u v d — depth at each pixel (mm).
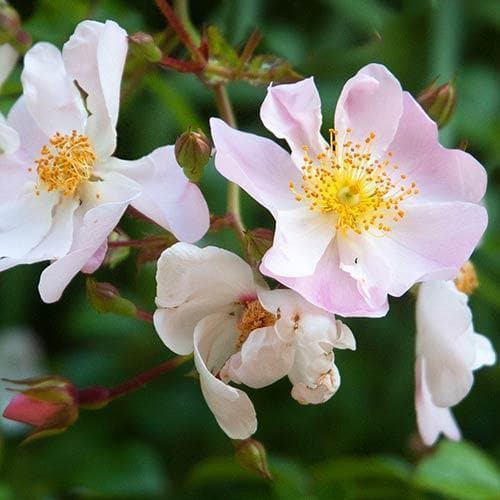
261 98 579
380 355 608
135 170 470
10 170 482
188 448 625
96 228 446
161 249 466
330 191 468
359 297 457
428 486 541
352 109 469
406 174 471
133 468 588
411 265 463
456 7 554
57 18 534
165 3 481
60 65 478
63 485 592
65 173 474
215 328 458
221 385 439
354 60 535
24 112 485
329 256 467
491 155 584
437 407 475
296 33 549
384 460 544
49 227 475
